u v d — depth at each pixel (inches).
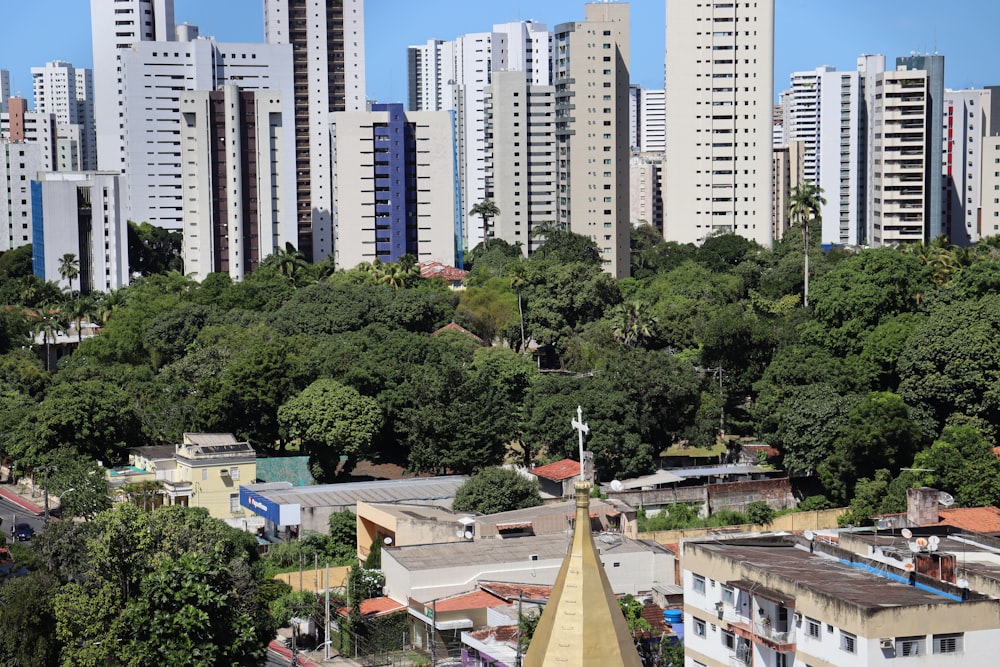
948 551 3582.7
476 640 4045.3
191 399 7037.4
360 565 5157.5
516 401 7288.4
